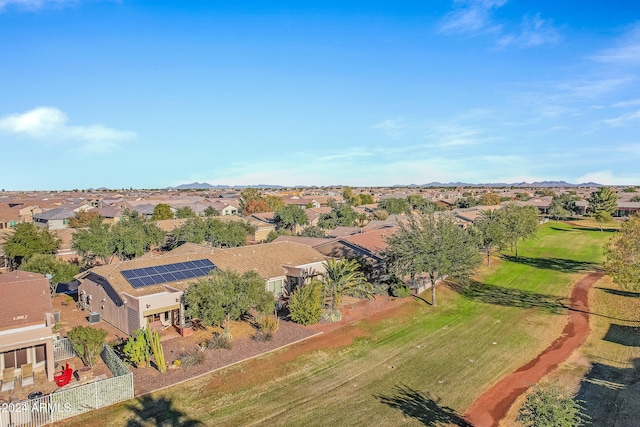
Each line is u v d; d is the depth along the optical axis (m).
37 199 145.38
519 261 57.22
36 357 23.22
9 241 46.81
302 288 32.47
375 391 21.61
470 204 113.50
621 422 18.69
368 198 146.12
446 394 21.42
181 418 18.78
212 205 115.50
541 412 15.15
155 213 87.19
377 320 32.22
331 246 45.22
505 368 24.55
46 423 17.98
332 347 26.98
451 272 36.25
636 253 32.03
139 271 32.06
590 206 113.19
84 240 45.19
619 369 24.36
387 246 44.09
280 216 83.00
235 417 18.98
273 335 28.55
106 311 31.94
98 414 18.84
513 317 33.97
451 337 29.45
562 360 25.70
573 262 56.72
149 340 23.89
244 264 37.00
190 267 34.22
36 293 24.53
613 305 37.16
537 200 133.50
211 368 23.52
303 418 18.98
